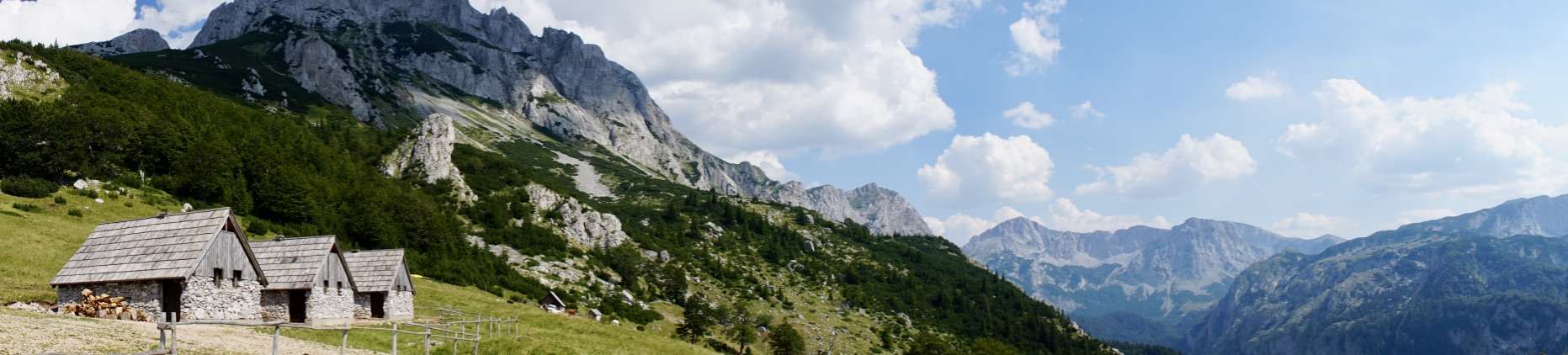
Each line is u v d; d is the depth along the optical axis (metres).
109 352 36.19
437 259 141.50
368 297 77.50
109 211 107.38
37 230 86.50
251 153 155.62
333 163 185.50
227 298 58.09
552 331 82.56
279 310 67.56
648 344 88.19
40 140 124.50
